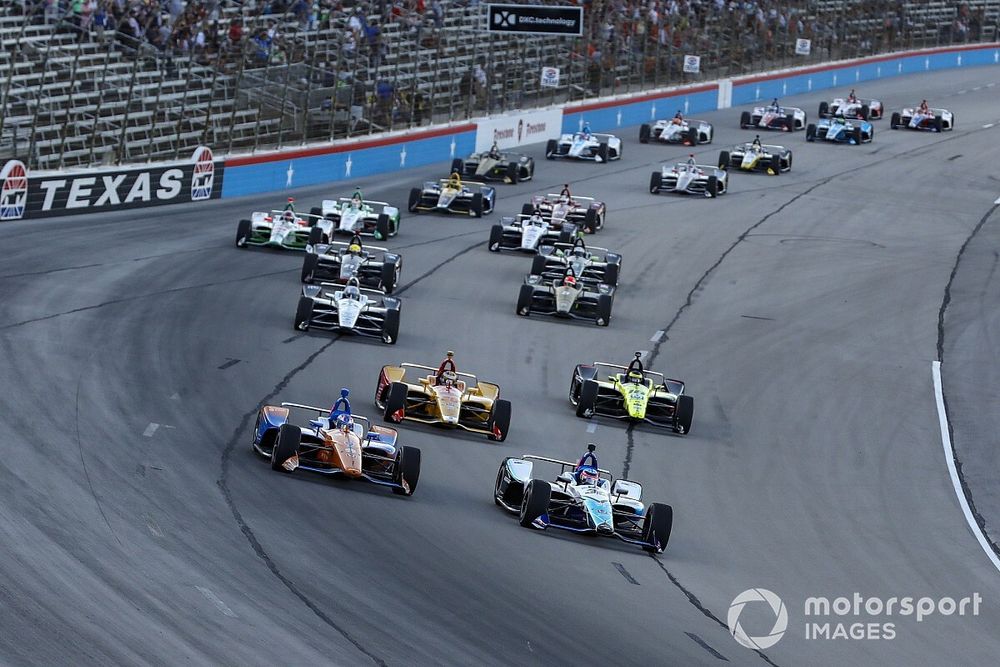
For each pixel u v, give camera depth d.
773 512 54.06
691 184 128.00
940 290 99.56
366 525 43.53
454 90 140.38
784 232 115.50
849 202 131.25
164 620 31.88
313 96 119.56
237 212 102.31
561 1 151.62
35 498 39.62
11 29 94.88
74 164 95.75
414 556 41.28
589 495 47.72
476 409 58.88
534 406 64.19
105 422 50.06
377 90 128.12
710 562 46.75
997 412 73.38
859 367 79.25
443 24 139.88
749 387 72.81
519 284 89.50
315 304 73.19
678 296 91.50
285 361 64.44
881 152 161.12
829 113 184.00
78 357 58.97
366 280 83.94
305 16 120.38
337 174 121.69
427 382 59.41
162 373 58.84
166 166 101.69
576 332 79.62
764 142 163.62
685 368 74.88
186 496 42.97
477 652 33.97
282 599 35.16
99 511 39.72
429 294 83.94
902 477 61.66
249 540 39.69
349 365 65.62
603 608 39.72
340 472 47.31
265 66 113.75
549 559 43.78
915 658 40.28
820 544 50.94
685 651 37.25
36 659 27.95
